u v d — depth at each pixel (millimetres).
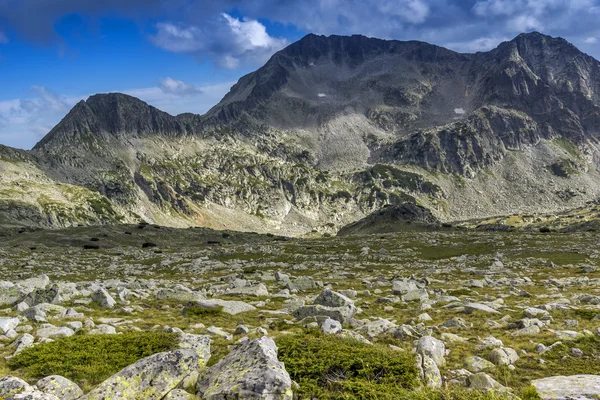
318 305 25484
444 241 87625
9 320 20578
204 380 12500
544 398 12383
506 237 88562
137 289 38125
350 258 75062
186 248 103750
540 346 18312
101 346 16500
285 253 83500
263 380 11281
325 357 14391
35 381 13477
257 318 25484
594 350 18016
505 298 34375
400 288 38000
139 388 12039
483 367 15977
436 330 22078
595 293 34906
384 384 12695
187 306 27484
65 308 25562
